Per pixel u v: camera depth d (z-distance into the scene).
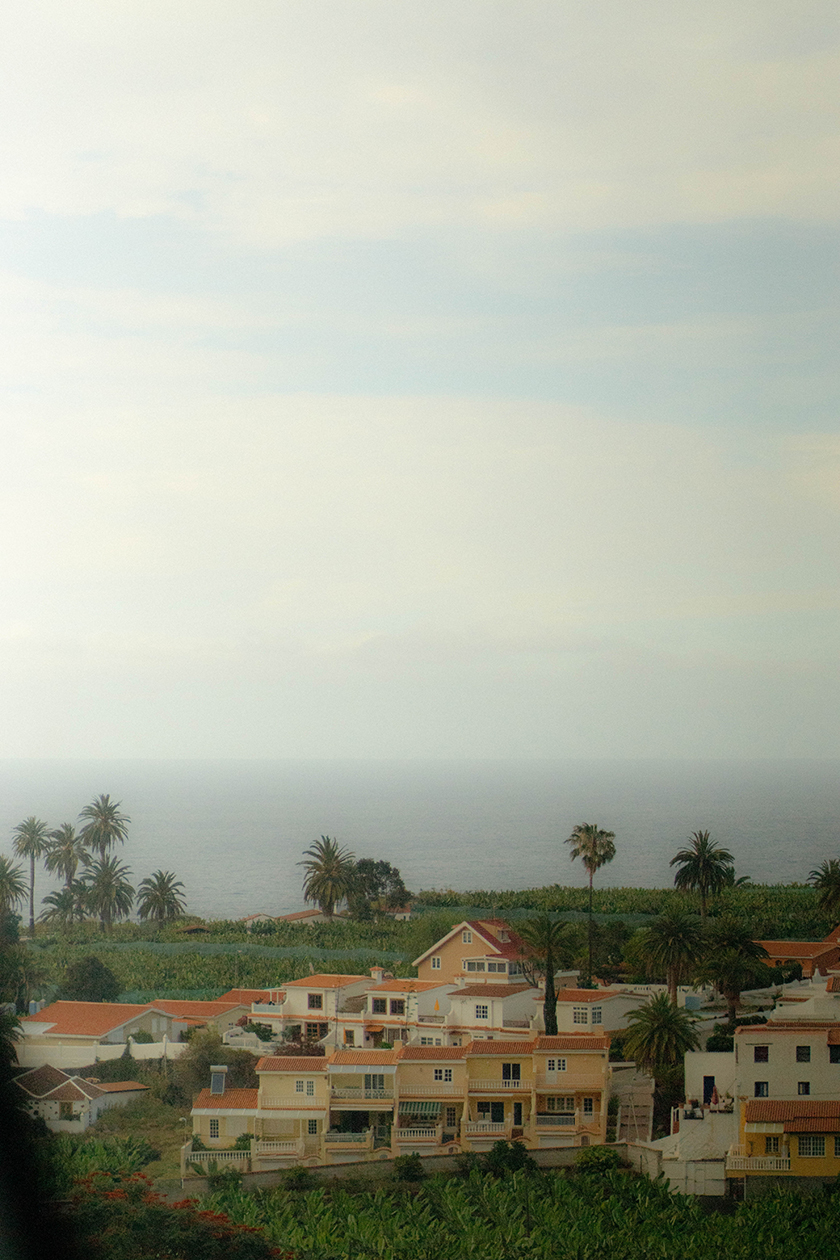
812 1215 61.91
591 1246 58.47
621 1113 74.31
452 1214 62.59
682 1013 85.31
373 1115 74.62
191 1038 88.88
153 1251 56.12
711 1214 63.22
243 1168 70.44
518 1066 74.88
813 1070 69.25
